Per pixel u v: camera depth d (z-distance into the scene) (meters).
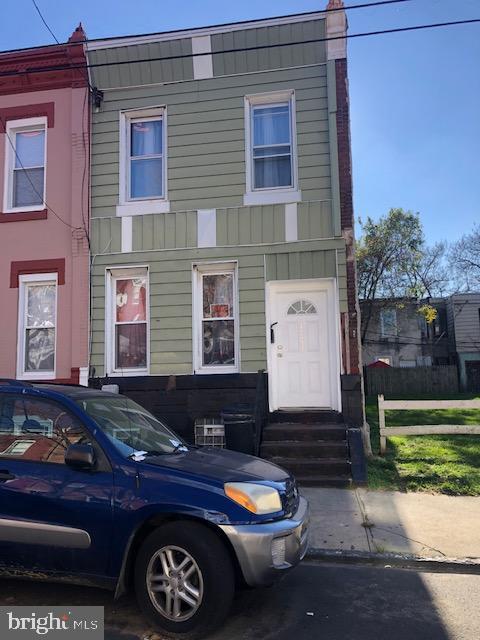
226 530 3.82
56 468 4.26
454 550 5.59
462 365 33.38
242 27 10.05
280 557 4.00
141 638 3.88
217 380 9.83
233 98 10.38
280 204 10.02
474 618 4.22
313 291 10.05
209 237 10.18
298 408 9.83
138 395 10.02
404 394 26.91
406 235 31.44
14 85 11.09
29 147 11.17
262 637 3.89
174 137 10.52
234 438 8.62
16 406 4.61
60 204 10.71
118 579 3.98
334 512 6.86
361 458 8.50
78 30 10.73
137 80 10.64
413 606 4.44
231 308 10.23
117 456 4.21
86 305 10.35
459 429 9.30
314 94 10.12
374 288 31.58
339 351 9.56
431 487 7.78
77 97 10.78
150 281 10.30
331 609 4.37
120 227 10.48
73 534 4.05
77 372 10.20
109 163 10.66
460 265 36.22
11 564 4.20
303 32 10.02
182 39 10.27
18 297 10.66
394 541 5.86
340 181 9.84
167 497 3.95
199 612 3.76
